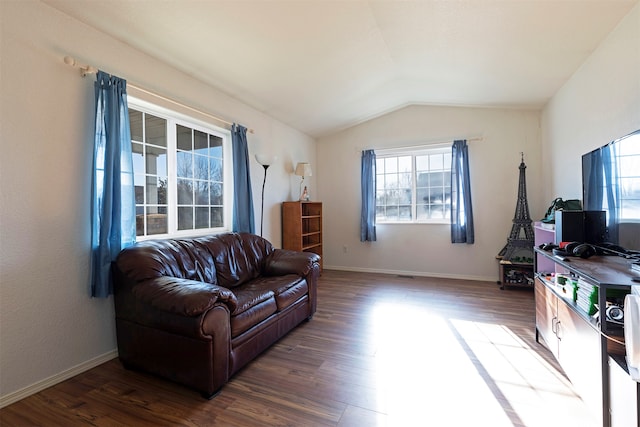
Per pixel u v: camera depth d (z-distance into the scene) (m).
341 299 3.59
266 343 2.24
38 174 1.85
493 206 4.36
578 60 2.76
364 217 5.02
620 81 2.17
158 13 2.09
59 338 1.94
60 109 1.95
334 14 2.40
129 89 2.36
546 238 3.20
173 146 2.86
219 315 1.77
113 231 2.11
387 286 4.15
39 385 1.83
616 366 1.25
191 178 3.09
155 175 2.71
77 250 2.04
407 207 4.95
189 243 2.57
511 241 3.99
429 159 4.81
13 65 1.74
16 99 1.75
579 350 1.59
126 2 1.96
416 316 2.99
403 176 4.97
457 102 4.34
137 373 2.02
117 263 2.04
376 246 5.09
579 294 1.65
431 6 2.32
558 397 1.70
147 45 2.42
